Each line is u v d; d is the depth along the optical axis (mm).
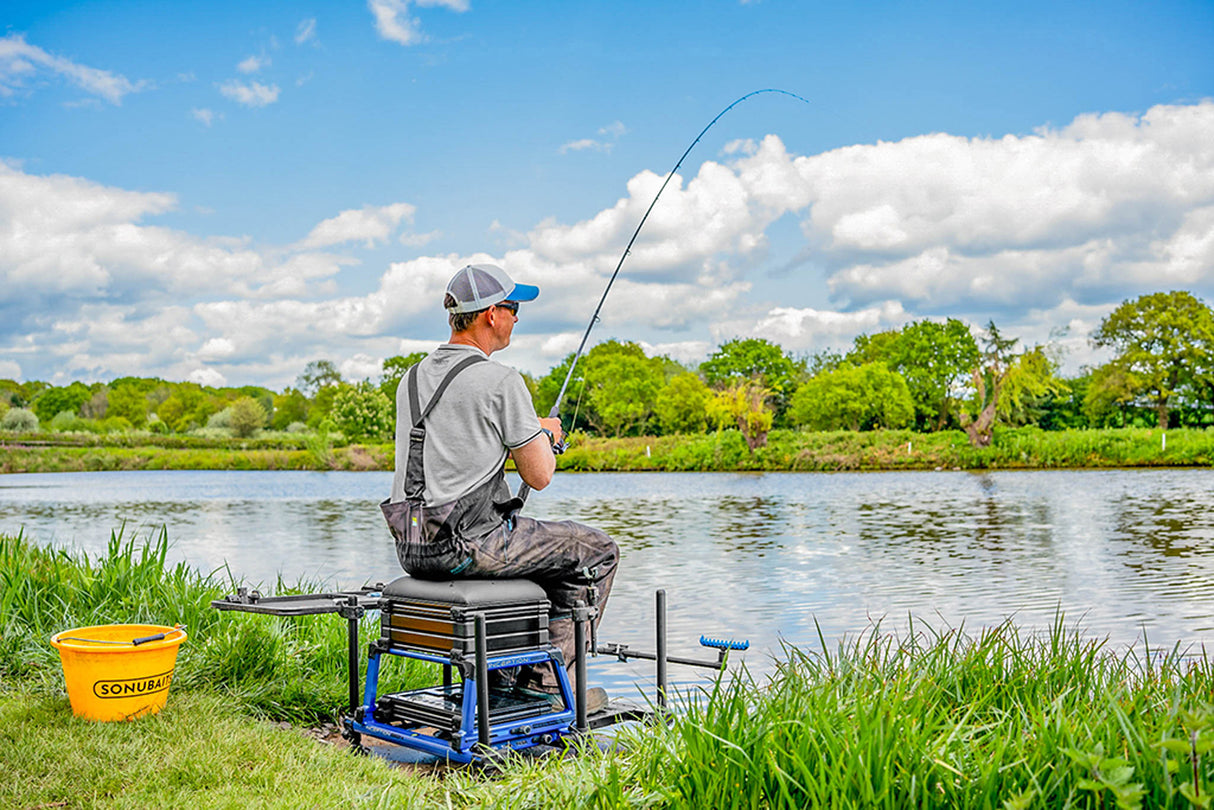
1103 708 2518
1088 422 47312
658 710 2822
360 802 2449
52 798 2520
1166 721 2219
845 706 2389
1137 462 32625
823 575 8469
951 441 35750
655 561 9531
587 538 3043
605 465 38062
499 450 2873
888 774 1961
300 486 29531
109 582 4805
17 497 22922
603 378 52219
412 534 2842
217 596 4793
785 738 2195
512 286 3082
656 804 2170
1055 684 3062
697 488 23828
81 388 90312
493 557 2826
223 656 3803
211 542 11961
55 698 3400
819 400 46250
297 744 2998
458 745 2730
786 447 36781
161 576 5070
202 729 3057
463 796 2482
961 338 54938
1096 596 7234
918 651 3518
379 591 3334
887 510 15859
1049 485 22328
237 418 73875
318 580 8391
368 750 3148
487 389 2857
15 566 4793
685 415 49062
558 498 20156
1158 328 47062
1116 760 1733
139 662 3150
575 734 2865
